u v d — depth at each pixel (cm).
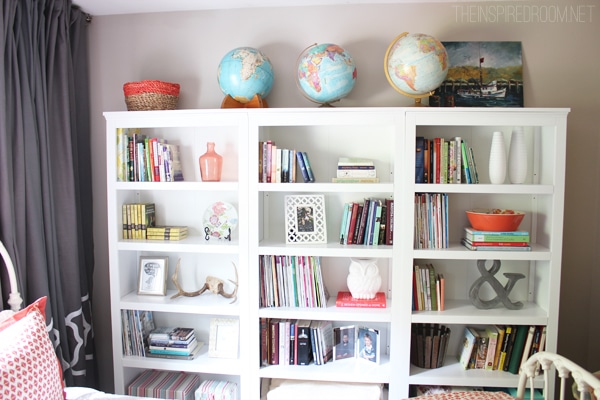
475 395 164
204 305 214
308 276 211
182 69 234
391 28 222
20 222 189
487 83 217
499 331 205
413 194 197
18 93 188
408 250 199
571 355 224
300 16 226
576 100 217
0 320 160
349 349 221
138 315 223
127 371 225
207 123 206
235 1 221
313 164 226
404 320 202
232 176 233
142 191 239
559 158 191
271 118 201
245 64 206
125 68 238
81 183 235
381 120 196
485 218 198
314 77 199
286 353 213
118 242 217
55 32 213
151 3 224
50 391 143
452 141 203
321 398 203
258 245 207
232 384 225
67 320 220
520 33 218
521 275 206
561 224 193
